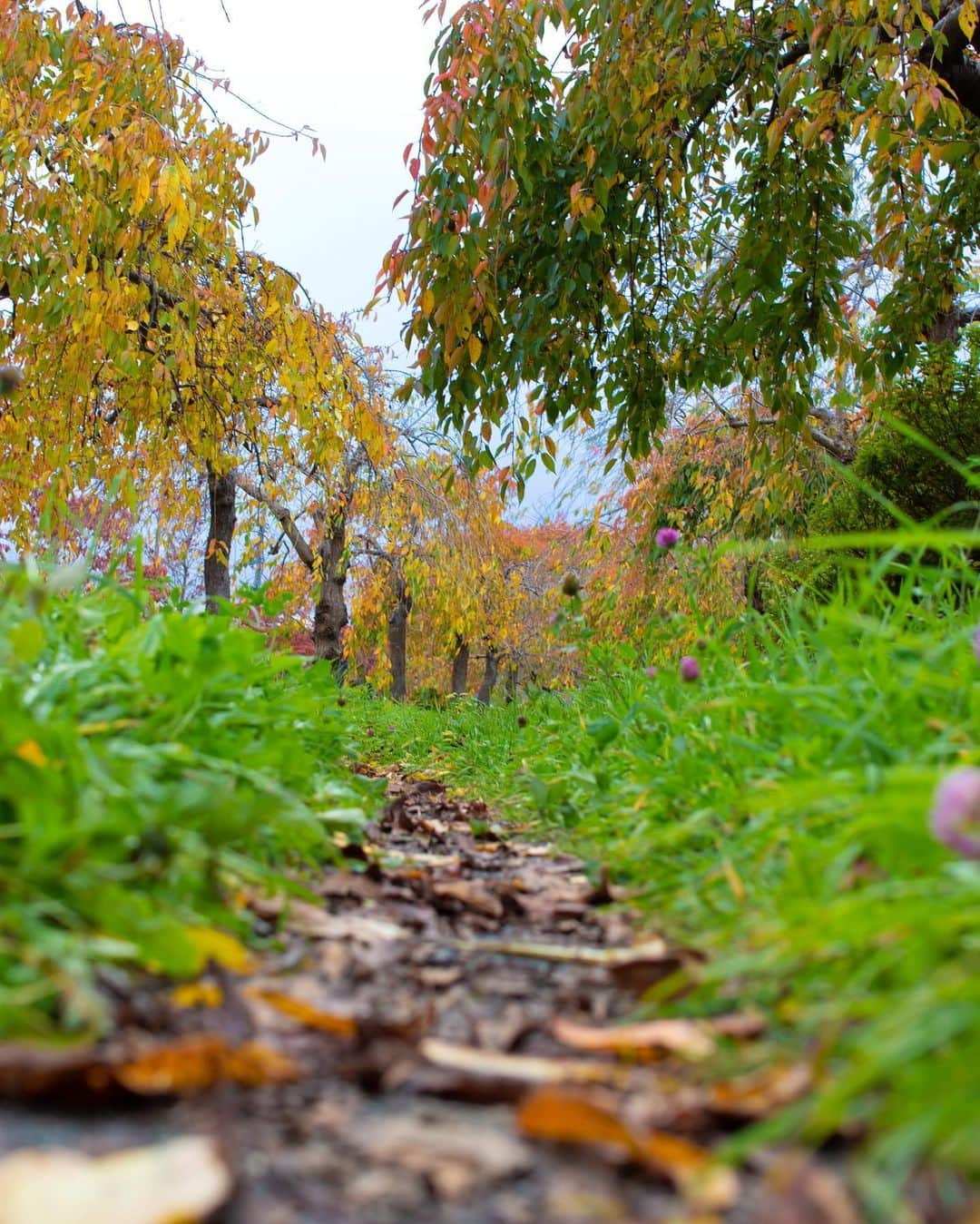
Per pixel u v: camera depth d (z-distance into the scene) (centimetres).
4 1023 88
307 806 218
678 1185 74
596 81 581
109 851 121
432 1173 75
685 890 166
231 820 130
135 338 737
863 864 139
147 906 110
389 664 1633
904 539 152
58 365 693
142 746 171
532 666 1786
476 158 551
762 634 259
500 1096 90
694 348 673
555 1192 73
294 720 287
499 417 625
